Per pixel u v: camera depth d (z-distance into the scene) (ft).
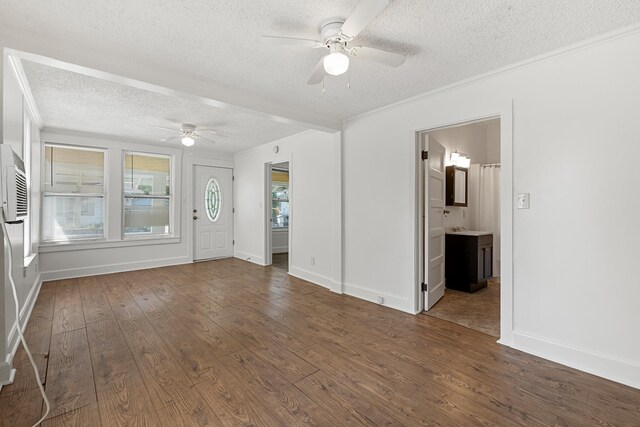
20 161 6.47
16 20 6.08
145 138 16.62
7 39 6.29
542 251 7.54
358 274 12.42
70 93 10.11
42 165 14.46
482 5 5.61
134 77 7.84
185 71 8.33
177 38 6.77
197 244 20.06
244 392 6.15
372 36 6.66
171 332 8.98
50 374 6.72
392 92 9.81
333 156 13.29
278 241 24.75
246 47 7.15
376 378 6.65
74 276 15.39
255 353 7.75
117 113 12.23
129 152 17.30
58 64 7.04
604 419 5.37
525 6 5.63
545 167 7.47
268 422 5.30
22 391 6.10
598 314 6.77
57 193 15.03
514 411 5.59
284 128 14.70
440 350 7.92
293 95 10.08
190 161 19.52
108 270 16.44
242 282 14.79
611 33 6.45
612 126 6.57
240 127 14.49
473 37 6.69
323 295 12.73
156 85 8.21
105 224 16.43
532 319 7.73
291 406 5.73
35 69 8.36
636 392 6.12
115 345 8.13
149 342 8.32
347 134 12.79
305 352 7.82
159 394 6.06
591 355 6.84
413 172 10.41
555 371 6.90
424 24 6.22
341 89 9.59
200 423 5.26
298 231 15.85
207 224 20.54
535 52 7.32
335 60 5.96
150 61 7.79
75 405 5.70
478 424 5.27
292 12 5.88
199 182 20.13
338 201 13.01
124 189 17.12
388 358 7.52
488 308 11.14
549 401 5.87
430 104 9.81
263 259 18.80
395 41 6.86
